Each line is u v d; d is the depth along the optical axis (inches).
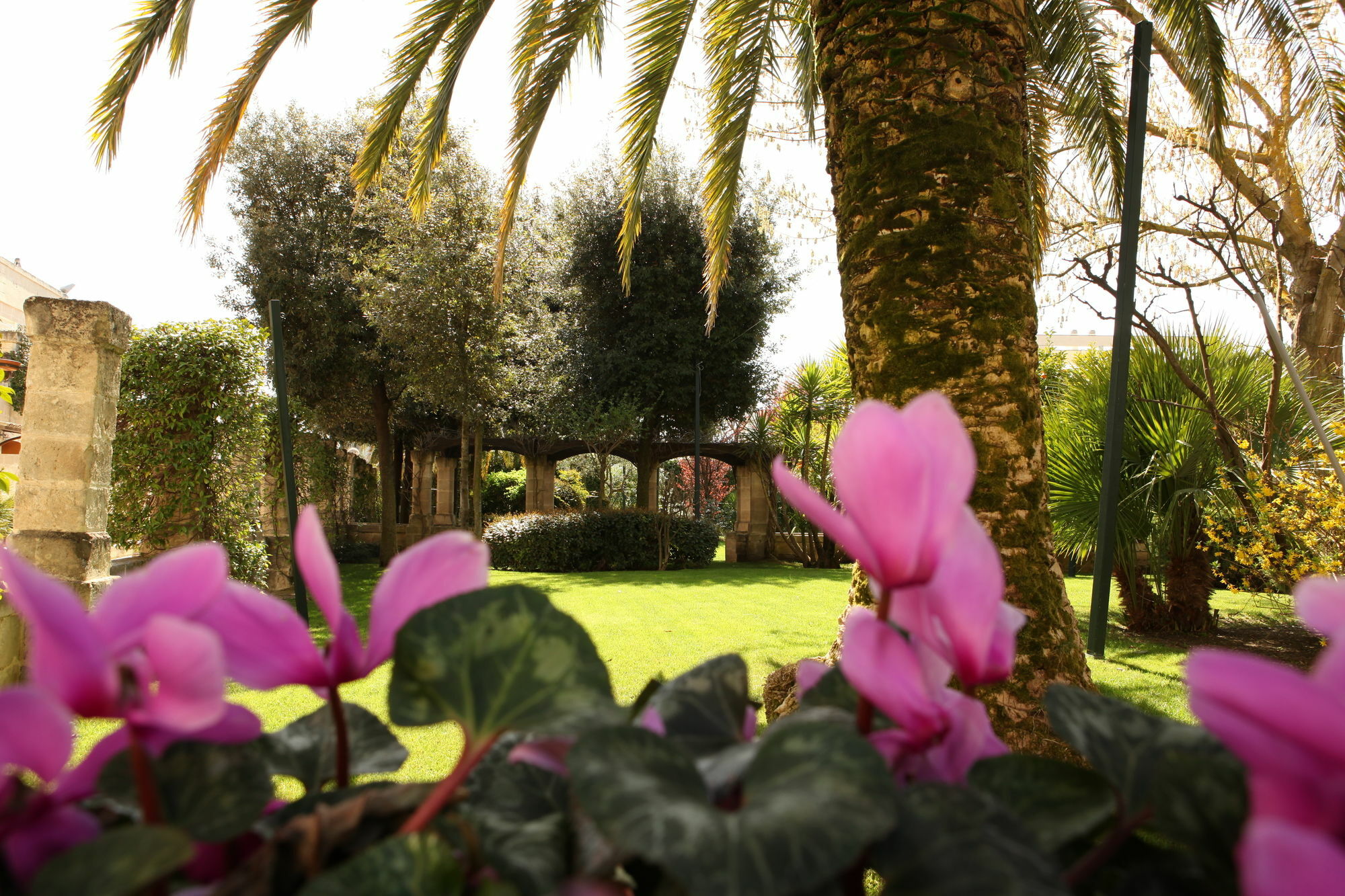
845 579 454.3
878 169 104.6
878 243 104.4
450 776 11.9
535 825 12.9
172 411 291.7
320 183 521.0
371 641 13.7
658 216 589.0
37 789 11.7
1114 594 354.9
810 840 9.1
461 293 467.5
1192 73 203.8
